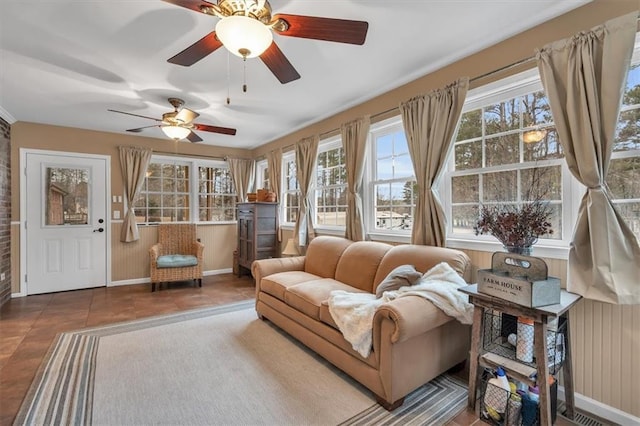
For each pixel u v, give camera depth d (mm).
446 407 1901
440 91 2635
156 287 4730
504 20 2104
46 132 4410
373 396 1992
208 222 5711
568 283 1861
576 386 1947
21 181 4242
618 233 1720
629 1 1750
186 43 2342
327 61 2650
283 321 2867
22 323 3232
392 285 2246
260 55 1941
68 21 2068
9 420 1748
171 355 2520
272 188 5254
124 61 2611
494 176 2457
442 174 2684
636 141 1819
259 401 1929
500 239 1923
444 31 2225
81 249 4645
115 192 4883
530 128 2256
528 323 1763
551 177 2150
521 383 1820
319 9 1978
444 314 1956
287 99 3512
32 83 3023
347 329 2041
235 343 2750
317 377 2209
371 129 3451
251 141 5527
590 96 1783
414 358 1908
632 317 1741
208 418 1772
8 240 4066
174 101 3447
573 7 1939
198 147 5621
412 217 3119
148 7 1938
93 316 3447
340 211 4098
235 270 5590
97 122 4348
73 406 1866
